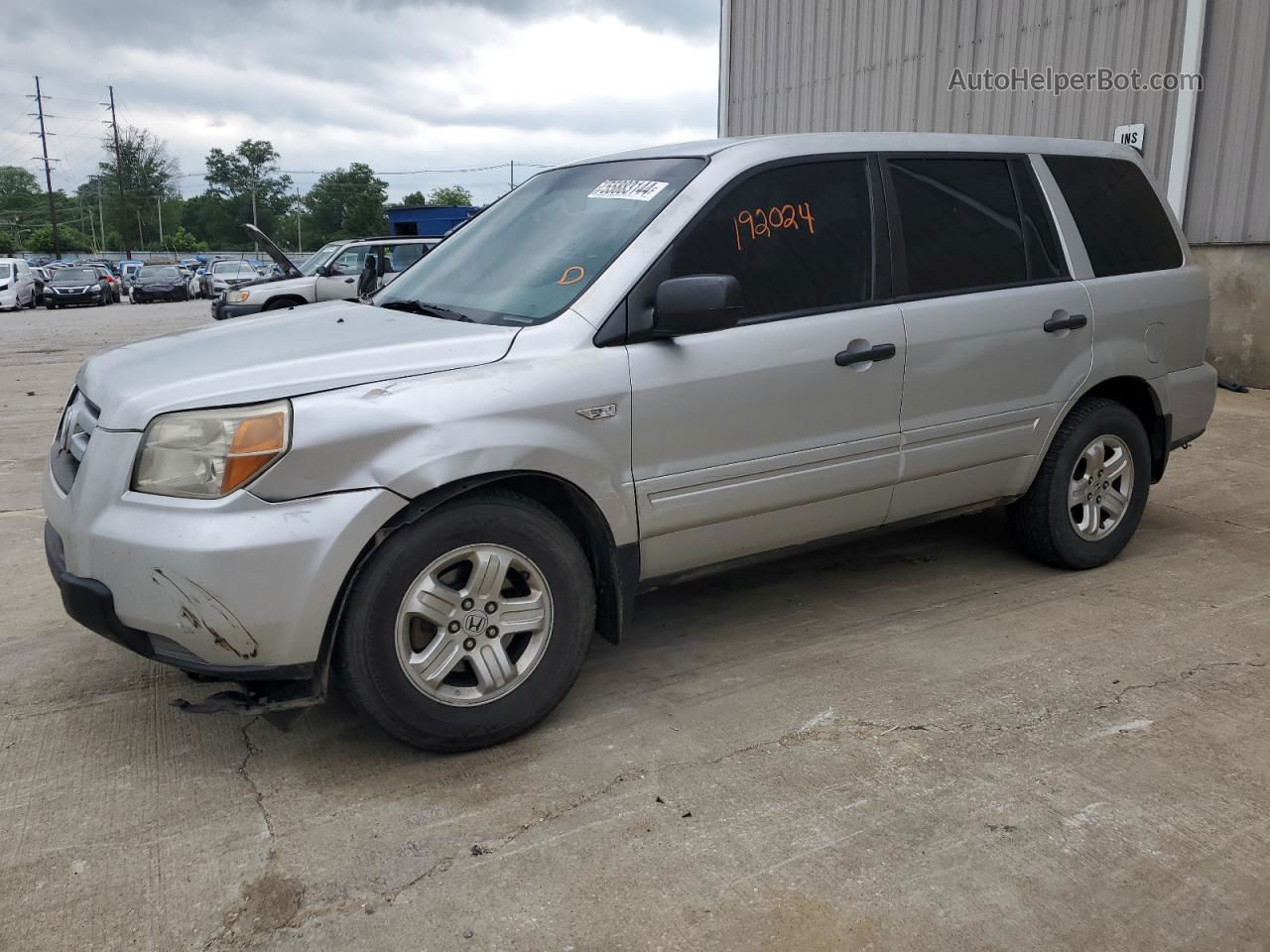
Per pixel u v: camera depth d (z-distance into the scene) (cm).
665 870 254
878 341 374
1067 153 454
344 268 1534
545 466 305
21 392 1110
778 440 356
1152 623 405
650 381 325
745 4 1553
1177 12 949
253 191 12556
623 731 325
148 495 280
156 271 3828
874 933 230
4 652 396
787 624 412
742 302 317
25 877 255
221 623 273
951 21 1184
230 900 246
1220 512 561
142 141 11181
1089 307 436
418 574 290
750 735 321
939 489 408
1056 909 237
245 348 322
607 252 340
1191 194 971
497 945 229
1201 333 488
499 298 349
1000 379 411
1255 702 337
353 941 231
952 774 295
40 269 4225
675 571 354
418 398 290
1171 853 257
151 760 312
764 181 362
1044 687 350
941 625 407
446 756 312
